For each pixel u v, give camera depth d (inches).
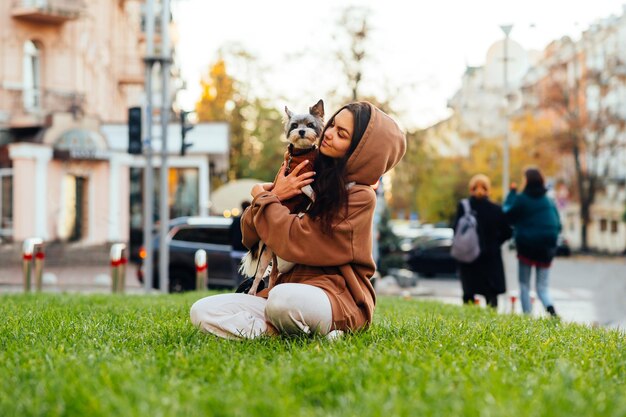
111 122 1569.9
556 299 963.3
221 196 1406.3
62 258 1419.8
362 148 221.3
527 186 520.7
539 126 2475.4
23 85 1466.5
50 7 1441.9
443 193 2461.9
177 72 2213.3
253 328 224.4
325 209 218.8
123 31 1991.9
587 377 170.1
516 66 948.0
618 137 2460.6
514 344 227.1
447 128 1662.2
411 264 1446.9
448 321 324.8
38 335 244.5
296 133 224.1
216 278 828.0
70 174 1482.5
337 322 222.2
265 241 222.8
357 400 143.1
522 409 132.3
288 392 150.3
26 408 139.8
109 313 350.9
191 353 201.3
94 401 137.3
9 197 1418.6
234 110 2162.9
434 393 144.5
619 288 1135.6
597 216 2773.1
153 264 827.4
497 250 518.0
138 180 1577.3
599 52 2568.9
